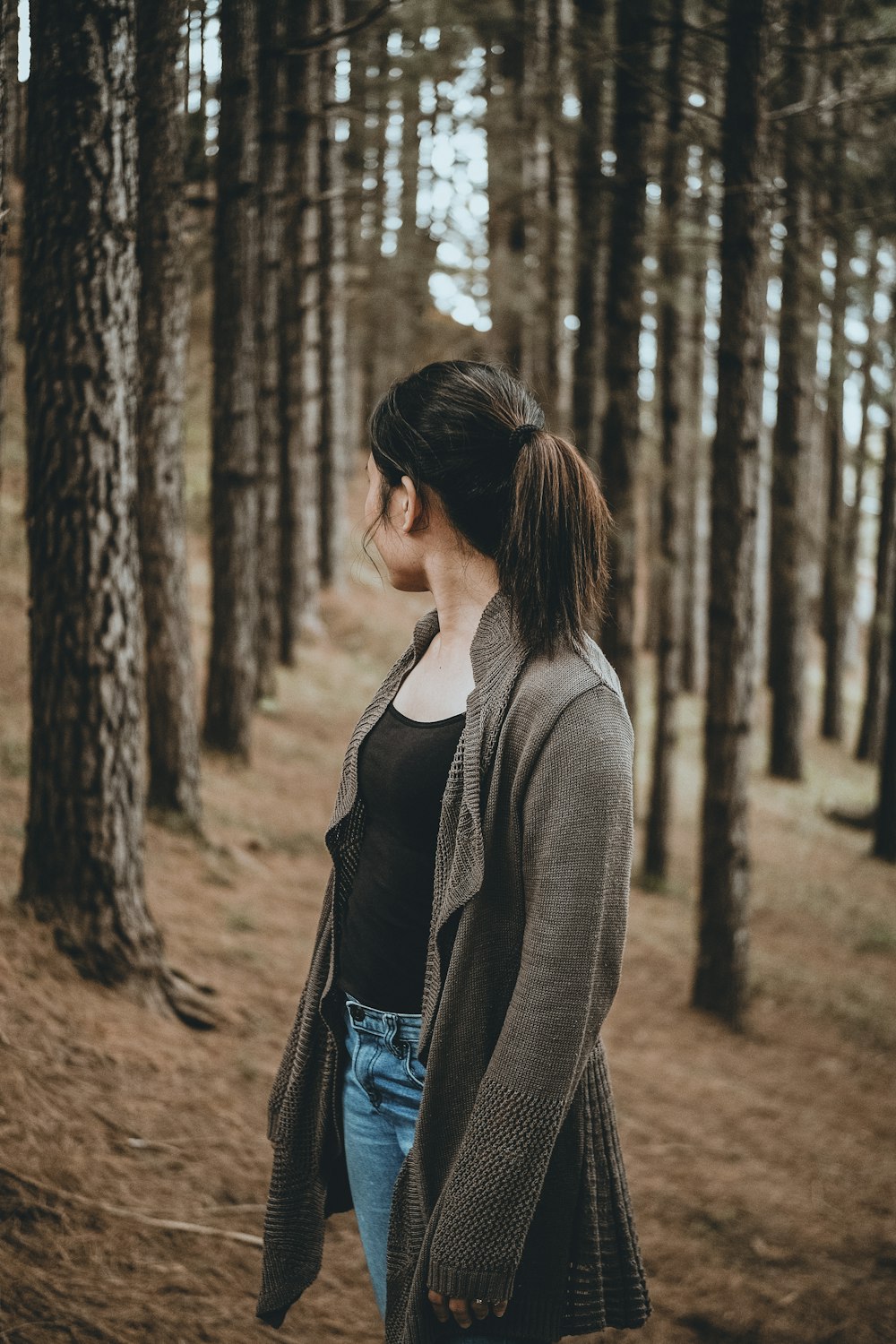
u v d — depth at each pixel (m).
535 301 11.26
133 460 3.75
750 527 6.55
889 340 8.61
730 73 6.13
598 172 7.72
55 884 3.89
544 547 1.40
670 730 10.25
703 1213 4.05
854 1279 3.77
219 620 9.00
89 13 3.37
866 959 9.61
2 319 2.83
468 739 1.38
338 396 17.69
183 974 4.41
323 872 7.36
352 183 11.64
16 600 10.25
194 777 6.84
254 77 7.22
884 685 19.28
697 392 14.36
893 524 15.19
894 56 6.57
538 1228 1.39
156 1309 2.44
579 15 7.09
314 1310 2.75
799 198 7.18
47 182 3.50
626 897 1.34
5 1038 3.24
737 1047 6.56
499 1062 1.29
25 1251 2.47
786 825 14.27
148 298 6.17
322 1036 1.63
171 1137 3.20
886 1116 5.88
